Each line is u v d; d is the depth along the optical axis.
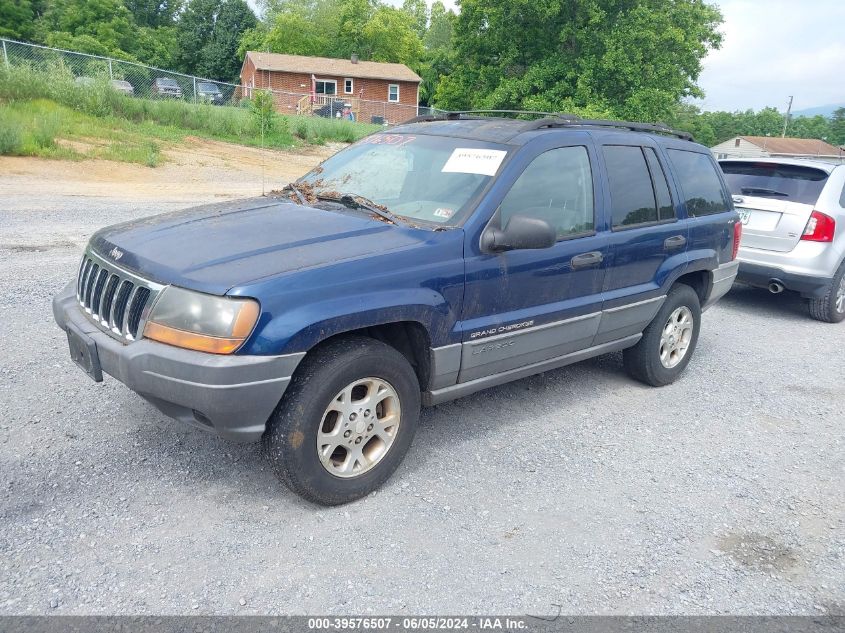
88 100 20.59
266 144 23.56
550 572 3.20
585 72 27.94
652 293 5.14
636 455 4.42
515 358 4.28
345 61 48.53
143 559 3.06
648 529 3.60
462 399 5.11
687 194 5.54
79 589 2.84
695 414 5.16
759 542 3.55
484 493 3.83
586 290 4.61
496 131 4.51
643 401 5.34
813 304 8.05
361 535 3.36
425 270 3.64
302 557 3.17
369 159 4.71
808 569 3.35
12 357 5.05
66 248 8.48
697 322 5.78
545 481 4.01
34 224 9.72
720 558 3.39
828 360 6.68
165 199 13.06
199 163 18.38
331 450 3.47
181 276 3.20
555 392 5.40
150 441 4.05
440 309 3.72
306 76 46.47
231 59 63.47
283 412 3.30
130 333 3.32
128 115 21.75
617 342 5.09
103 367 3.40
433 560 3.22
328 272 3.32
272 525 3.38
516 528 3.52
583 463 4.27
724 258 5.98
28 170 14.40
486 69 31.09
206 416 3.14
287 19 56.16
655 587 3.14
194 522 3.35
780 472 4.32
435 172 4.29
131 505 3.44
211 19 64.62
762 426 5.02
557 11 27.77
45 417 4.22
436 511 3.62
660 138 5.52
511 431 4.64
